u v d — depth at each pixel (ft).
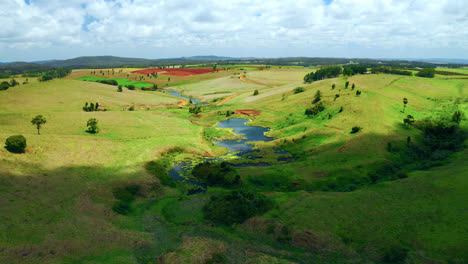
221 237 107.45
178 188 165.07
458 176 133.08
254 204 131.13
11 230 88.12
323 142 247.50
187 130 303.07
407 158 201.05
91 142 204.03
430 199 117.80
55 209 111.14
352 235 102.68
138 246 96.78
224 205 134.41
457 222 98.22
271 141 272.92
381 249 93.25
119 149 207.41
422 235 95.96
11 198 108.88
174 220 124.77
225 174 175.42
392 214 111.96
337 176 172.04
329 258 92.22
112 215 120.57
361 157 199.21
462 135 228.43
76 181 144.36
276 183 165.99
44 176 139.44
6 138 163.73
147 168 184.34
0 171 127.34
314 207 125.59
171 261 84.64
